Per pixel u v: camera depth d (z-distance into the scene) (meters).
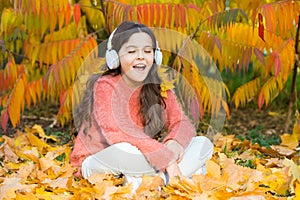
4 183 2.82
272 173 3.06
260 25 3.69
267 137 4.43
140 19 3.73
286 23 3.85
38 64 4.43
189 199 2.66
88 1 4.28
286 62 3.95
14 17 4.12
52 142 4.19
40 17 3.92
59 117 4.27
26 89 3.99
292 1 3.83
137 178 2.82
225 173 2.89
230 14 3.80
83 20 4.34
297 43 4.14
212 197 2.64
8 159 3.53
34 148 3.57
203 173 2.99
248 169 3.07
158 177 2.76
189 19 3.96
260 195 2.65
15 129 4.60
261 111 5.35
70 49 3.89
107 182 2.74
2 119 3.96
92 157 2.92
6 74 4.10
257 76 4.73
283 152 3.68
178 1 4.14
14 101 3.97
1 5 4.30
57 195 2.71
